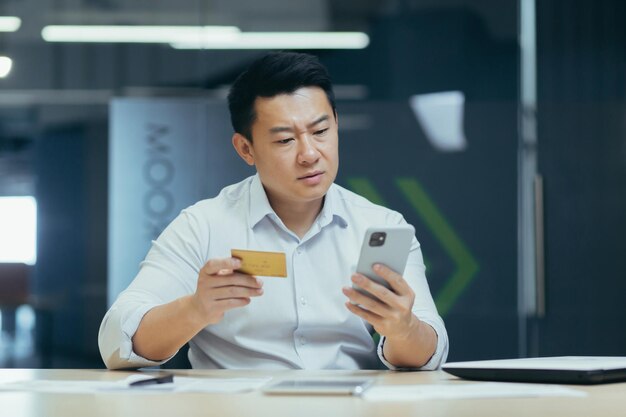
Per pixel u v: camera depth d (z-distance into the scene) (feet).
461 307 18.12
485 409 4.21
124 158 18.19
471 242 18.15
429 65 18.24
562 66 18.24
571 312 18.13
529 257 18.16
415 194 18.13
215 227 7.68
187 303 6.46
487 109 18.21
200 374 6.44
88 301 18.01
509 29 18.28
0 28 18.39
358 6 18.31
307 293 7.41
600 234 18.21
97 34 18.40
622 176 18.19
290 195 7.25
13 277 18.07
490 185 18.16
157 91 18.31
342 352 7.46
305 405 4.40
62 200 18.16
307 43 18.31
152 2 18.45
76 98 18.28
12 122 18.25
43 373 6.79
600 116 18.30
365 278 5.94
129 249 18.08
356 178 18.19
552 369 5.44
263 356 7.36
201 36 18.37
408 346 6.46
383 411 4.15
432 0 18.26
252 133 7.32
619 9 18.28
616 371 5.52
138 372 6.78
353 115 18.21
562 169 18.25
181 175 18.19
